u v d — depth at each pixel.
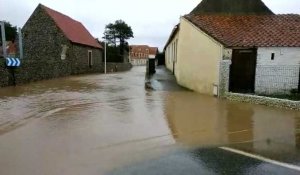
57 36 32.09
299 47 14.58
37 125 8.83
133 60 83.31
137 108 11.45
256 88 14.73
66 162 6.01
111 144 7.13
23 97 14.06
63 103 12.52
